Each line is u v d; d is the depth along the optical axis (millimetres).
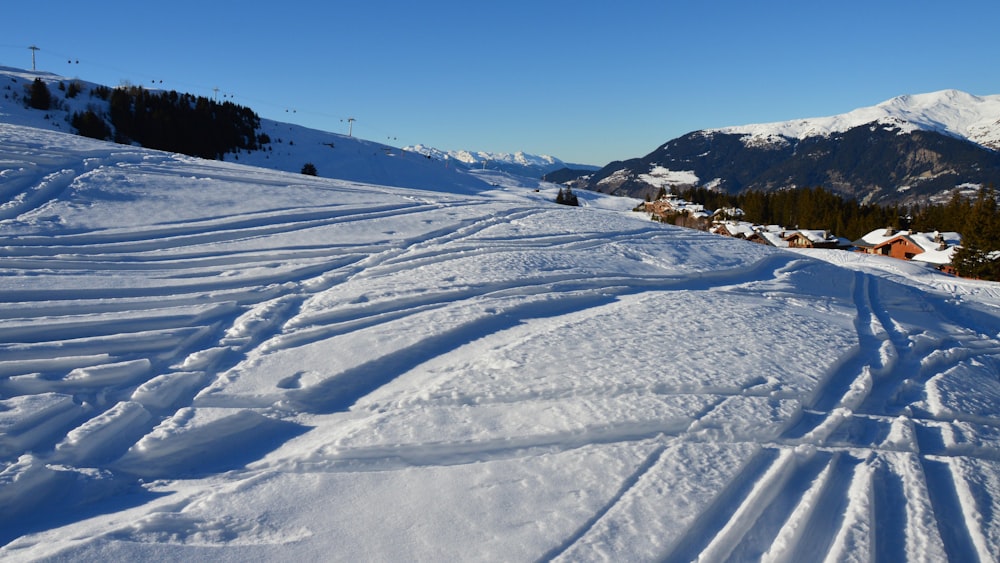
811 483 4543
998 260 40031
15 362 5074
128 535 3352
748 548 3715
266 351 6078
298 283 8438
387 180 67000
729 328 8062
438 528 3615
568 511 3824
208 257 9250
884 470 4863
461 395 5332
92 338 5816
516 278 9352
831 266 15703
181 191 13203
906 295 14438
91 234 9609
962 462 5168
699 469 4426
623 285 10133
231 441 4594
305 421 4953
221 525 3523
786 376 6434
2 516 3465
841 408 5996
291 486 3965
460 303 8023
